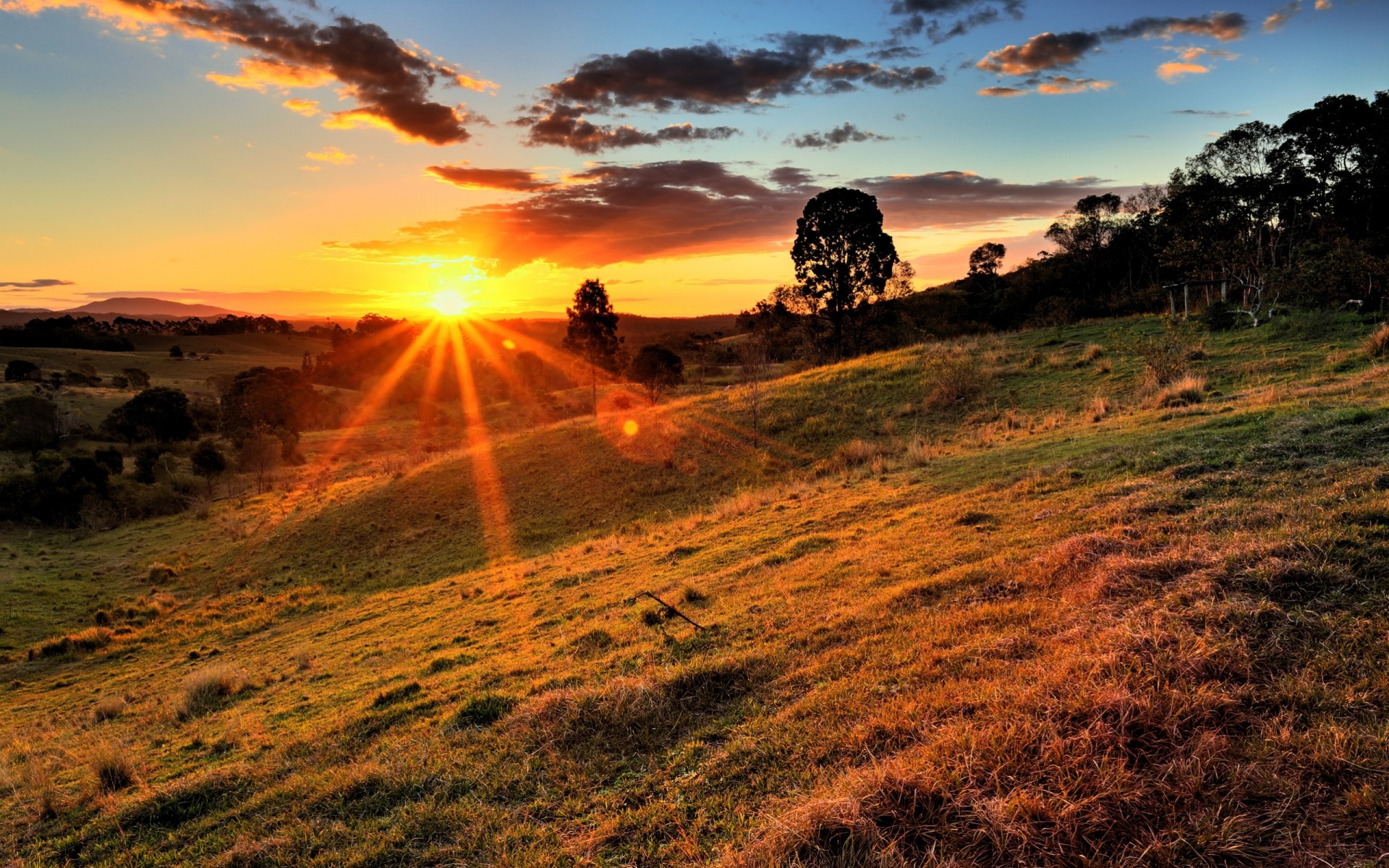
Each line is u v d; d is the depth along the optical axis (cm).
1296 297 2867
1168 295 4297
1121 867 326
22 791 796
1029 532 937
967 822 374
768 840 387
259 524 3656
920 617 721
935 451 2080
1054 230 6831
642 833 450
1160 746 399
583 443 3450
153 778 755
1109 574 664
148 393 8569
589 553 1897
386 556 2717
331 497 3828
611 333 6544
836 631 734
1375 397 1226
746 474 2545
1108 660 485
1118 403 2075
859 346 5950
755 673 664
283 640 1742
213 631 2081
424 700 802
